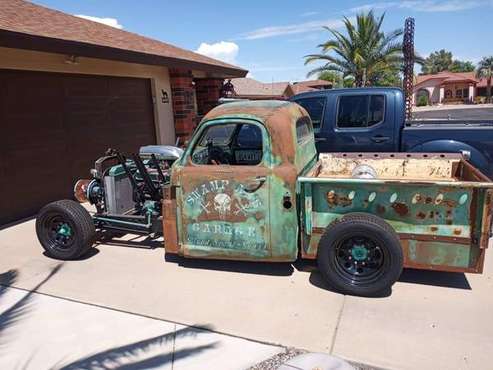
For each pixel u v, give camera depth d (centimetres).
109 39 914
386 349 308
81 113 821
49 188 752
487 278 413
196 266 467
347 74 2867
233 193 411
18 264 491
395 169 500
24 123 697
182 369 294
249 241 416
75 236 485
